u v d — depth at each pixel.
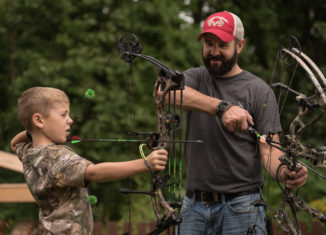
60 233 1.83
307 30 8.04
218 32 2.37
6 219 5.40
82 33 6.23
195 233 2.55
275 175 2.21
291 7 8.04
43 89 1.94
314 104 1.92
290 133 2.00
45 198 1.84
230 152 2.45
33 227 4.32
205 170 2.50
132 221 5.46
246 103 2.46
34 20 6.67
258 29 7.95
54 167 1.80
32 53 6.52
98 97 5.84
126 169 1.72
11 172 6.01
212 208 2.49
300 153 1.88
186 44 6.52
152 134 1.72
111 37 6.03
